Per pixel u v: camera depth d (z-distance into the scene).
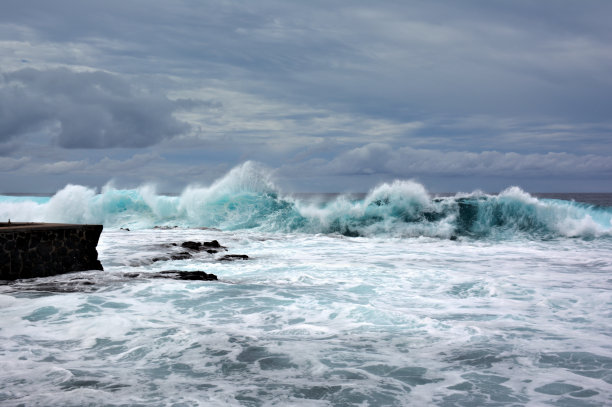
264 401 3.55
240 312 6.58
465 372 4.27
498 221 23.25
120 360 4.45
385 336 5.38
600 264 12.73
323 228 23.67
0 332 5.34
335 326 5.86
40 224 9.73
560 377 4.17
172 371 4.17
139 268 11.07
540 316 6.60
